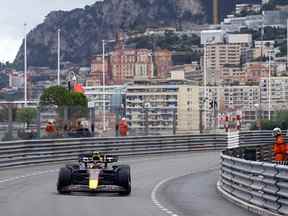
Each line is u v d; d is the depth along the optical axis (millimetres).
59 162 63000
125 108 77438
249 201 30875
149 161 66062
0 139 56812
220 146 85188
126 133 75812
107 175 36062
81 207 30109
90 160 36125
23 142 58344
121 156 71938
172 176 50719
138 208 30062
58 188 36125
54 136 64312
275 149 44312
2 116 57438
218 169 57875
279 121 99562
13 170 54062
